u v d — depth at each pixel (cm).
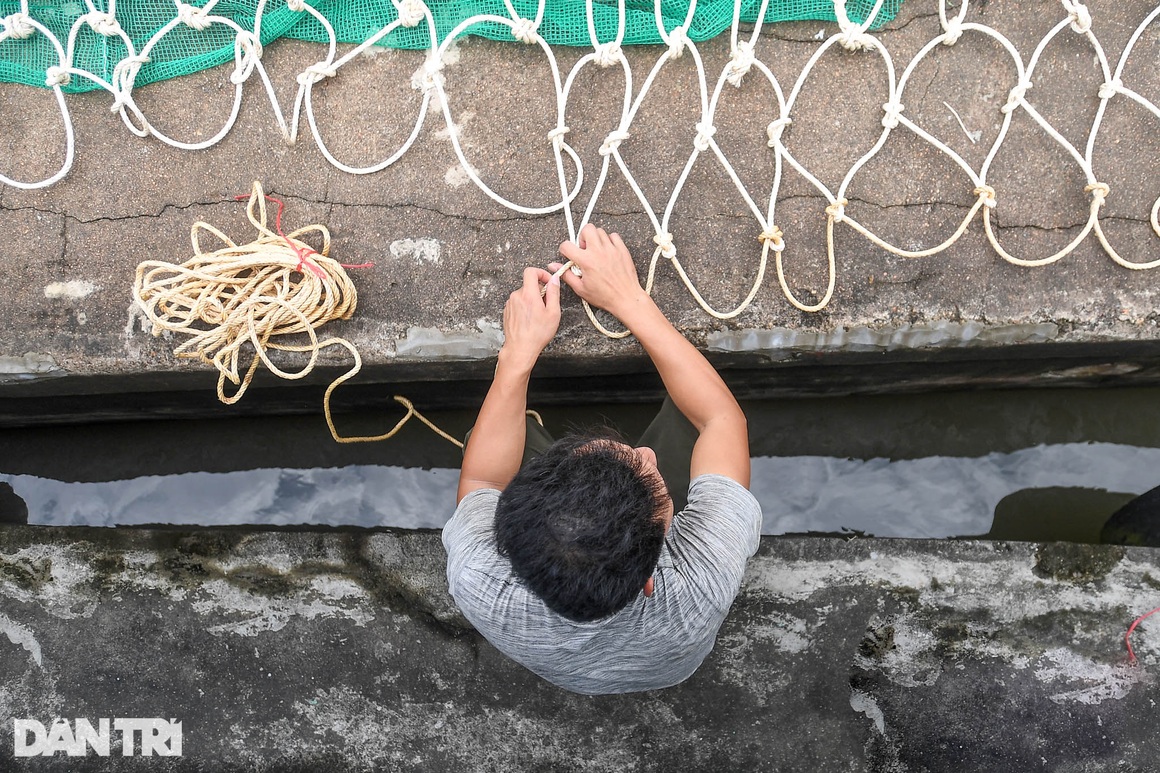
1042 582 203
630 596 121
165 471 285
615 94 204
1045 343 201
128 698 213
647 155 203
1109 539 246
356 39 206
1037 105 199
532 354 174
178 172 206
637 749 205
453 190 204
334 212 205
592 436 146
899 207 200
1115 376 239
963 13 194
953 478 271
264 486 284
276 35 205
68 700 213
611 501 117
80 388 219
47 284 205
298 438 280
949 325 198
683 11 200
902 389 253
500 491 160
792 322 200
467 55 206
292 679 212
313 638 212
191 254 206
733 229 201
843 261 200
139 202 206
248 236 206
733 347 202
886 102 201
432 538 216
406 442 278
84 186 207
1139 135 197
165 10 206
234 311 187
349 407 261
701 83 195
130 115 208
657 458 204
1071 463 268
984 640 202
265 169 206
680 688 206
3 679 214
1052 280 197
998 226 198
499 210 203
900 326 199
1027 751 199
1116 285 197
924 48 198
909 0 201
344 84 206
